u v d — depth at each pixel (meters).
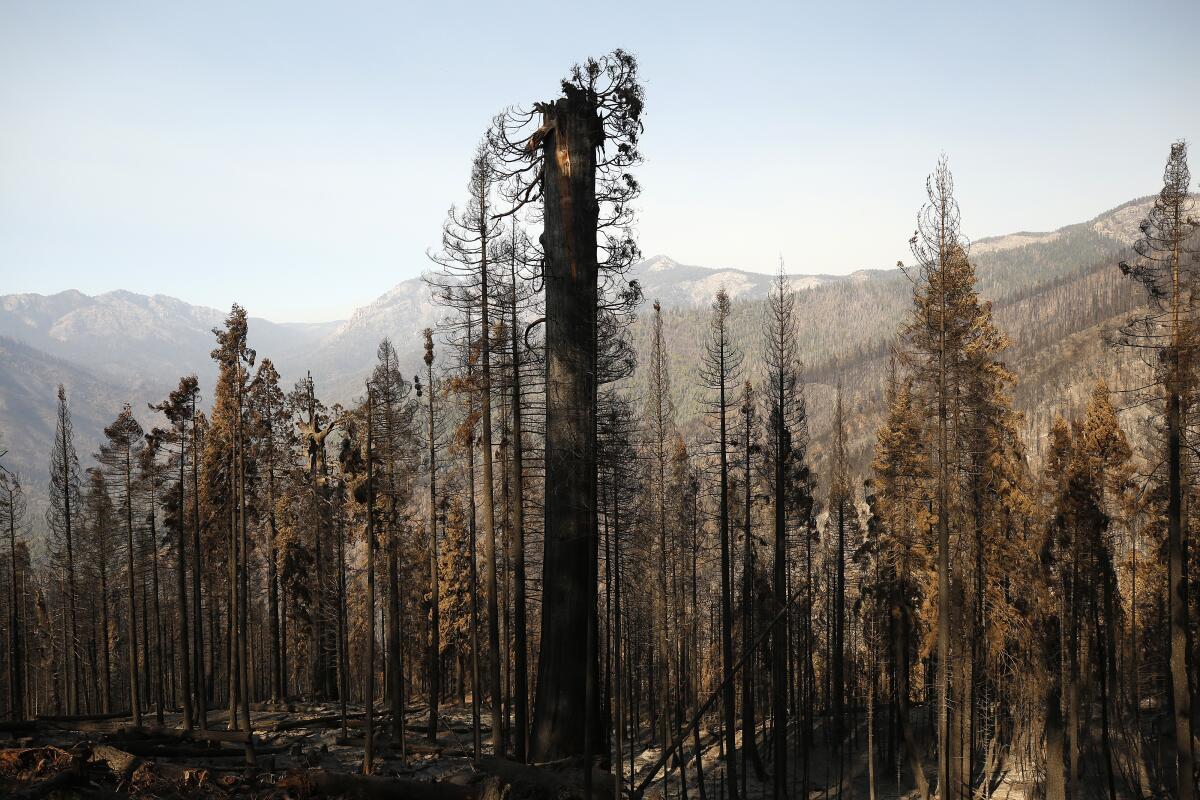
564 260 25.73
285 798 18.08
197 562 38.66
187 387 38.94
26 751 17.91
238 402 36.81
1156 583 38.44
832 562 49.03
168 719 40.59
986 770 33.47
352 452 40.50
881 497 37.91
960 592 24.98
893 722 41.47
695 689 44.53
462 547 54.44
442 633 54.06
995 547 29.14
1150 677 38.00
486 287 27.45
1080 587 36.62
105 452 39.47
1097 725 41.09
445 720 43.09
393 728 34.94
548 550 25.58
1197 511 29.36
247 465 46.91
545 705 24.81
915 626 34.84
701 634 53.12
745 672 37.09
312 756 28.38
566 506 25.30
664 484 39.62
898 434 32.50
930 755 41.59
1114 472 35.62
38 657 68.25
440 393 34.22
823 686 55.72
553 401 25.80
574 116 25.66
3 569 58.00
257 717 40.62
